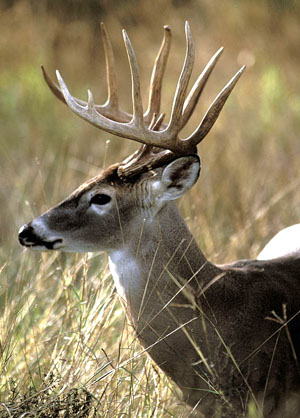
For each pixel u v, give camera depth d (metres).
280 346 12.15
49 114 28.11
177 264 12.13
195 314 11.99
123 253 12.27
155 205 12.10
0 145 25.44
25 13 34.88
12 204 20.81
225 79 31.09
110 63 13.68
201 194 19.97
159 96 13.63
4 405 11.59
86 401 11.86
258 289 12.34
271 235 18.83
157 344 12.12
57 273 16.44
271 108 27.52
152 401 12.64
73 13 35.19
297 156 23.86
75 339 13.50
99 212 12.20
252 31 33.56
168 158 12.13
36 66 32.34
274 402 12.21
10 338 13.41
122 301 12.36
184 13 35.53
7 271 16.58
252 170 22.67
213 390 11.93
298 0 34.06
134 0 35.78
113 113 13.72
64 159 23.59
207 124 12.27
